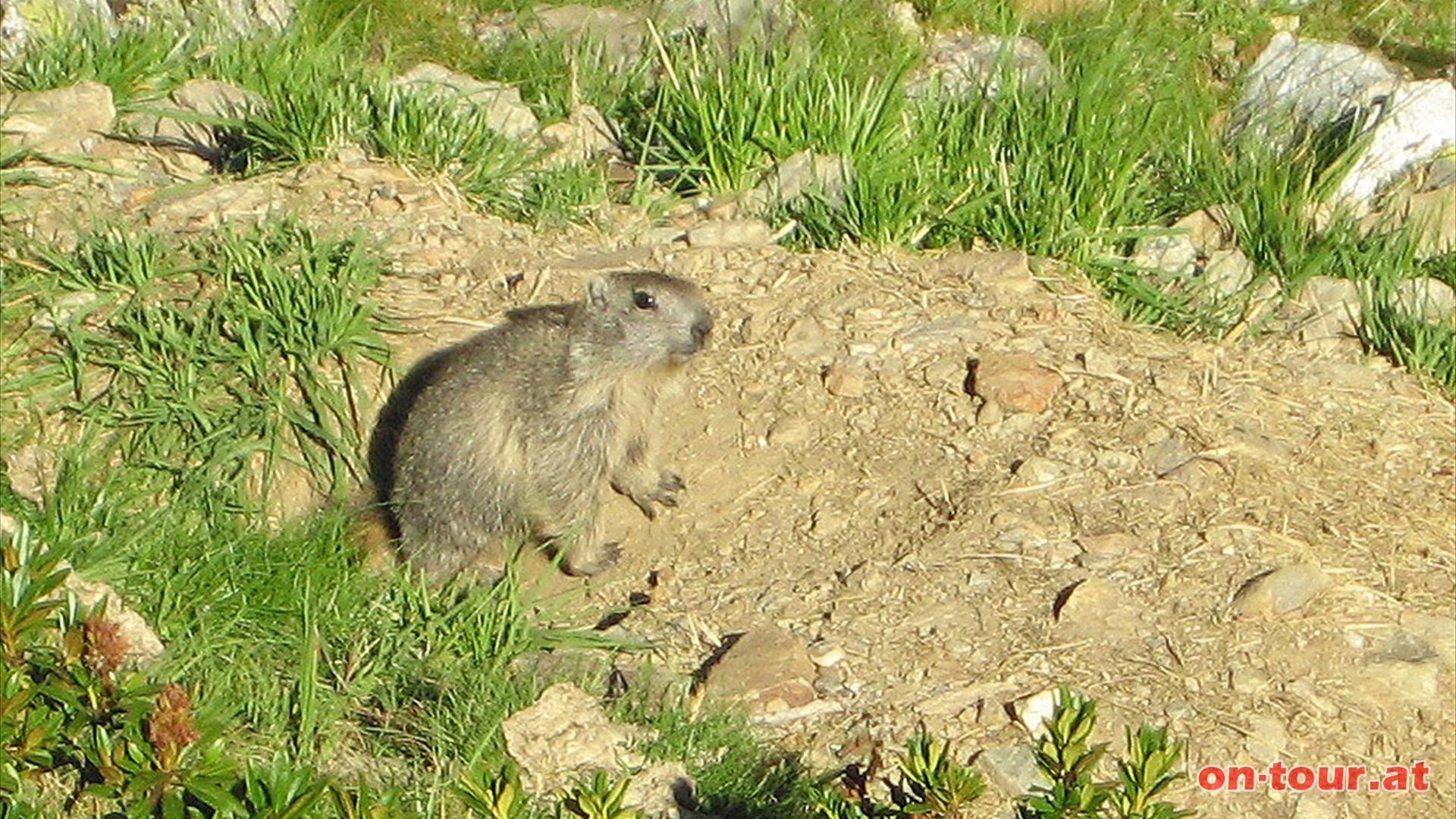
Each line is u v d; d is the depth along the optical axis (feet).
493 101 46.16
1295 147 48.75
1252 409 38.19
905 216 42.50
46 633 28.71
